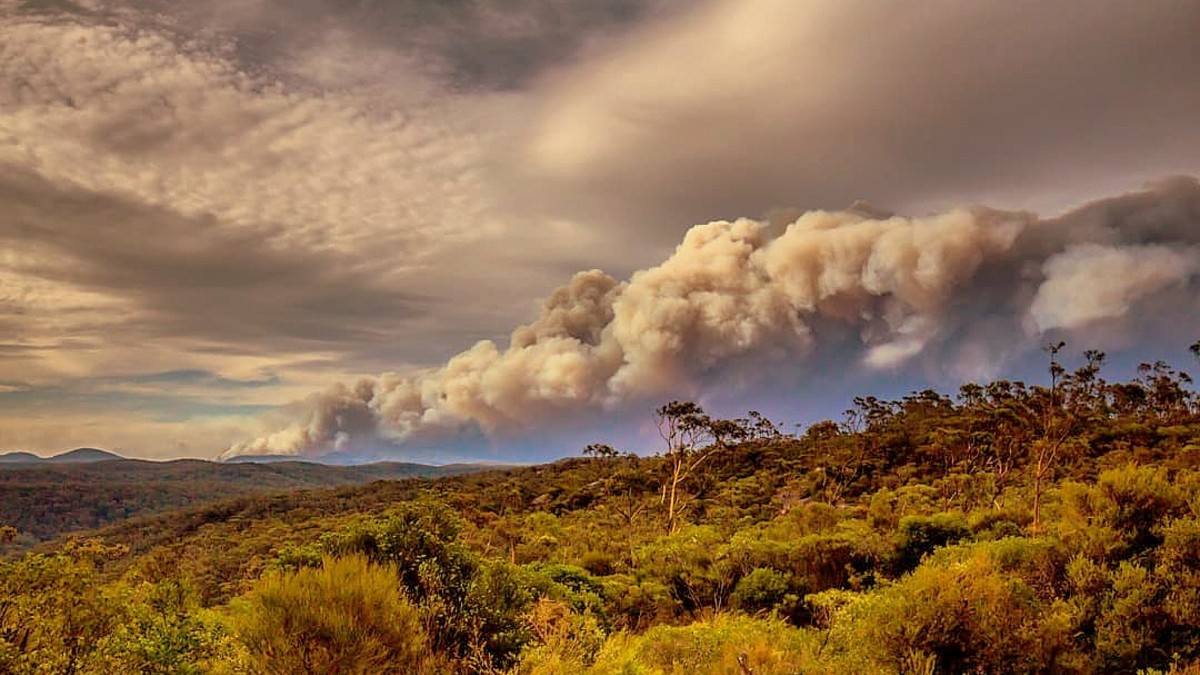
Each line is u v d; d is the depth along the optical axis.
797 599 20.73
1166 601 9.64
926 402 72.88
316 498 127.88
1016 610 9.54
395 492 125.88
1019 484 41.44
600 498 67.56
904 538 22.83
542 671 9.12
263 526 97.56
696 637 11.60
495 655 10.09
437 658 9.23
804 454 72.25
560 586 17.53
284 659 7.76
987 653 9.15
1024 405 48.69
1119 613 9.78
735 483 62.56
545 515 44.00
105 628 8.09
